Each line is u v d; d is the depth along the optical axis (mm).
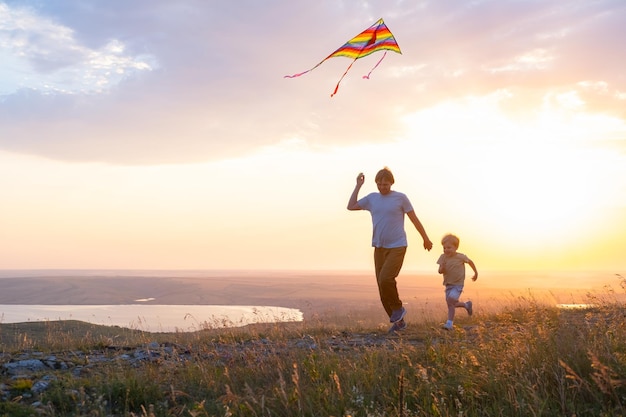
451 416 4754
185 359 7426
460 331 7664
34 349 8586
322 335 9258
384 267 9578
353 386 5328
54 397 5668
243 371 6453
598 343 5844
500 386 5211
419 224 9734
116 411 5523
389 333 9414
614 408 4570
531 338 6309
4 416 5191
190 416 5277
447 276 10484
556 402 4848
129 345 8859
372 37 7379
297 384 5281
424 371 5293
